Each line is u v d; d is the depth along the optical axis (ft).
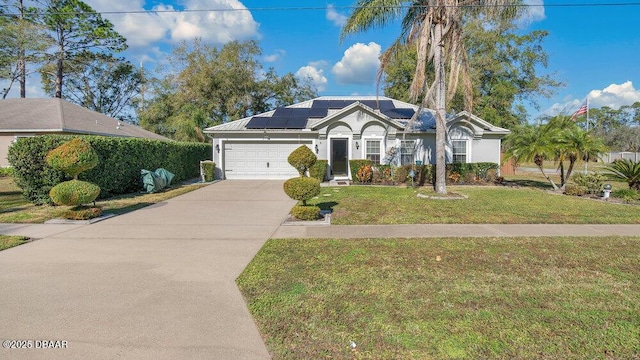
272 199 36.27
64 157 24.61
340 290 12.68
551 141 40.83
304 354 8.83
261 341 9.41
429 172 50.29
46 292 12.51
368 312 10.98
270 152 57.26
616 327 10.04
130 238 20.57
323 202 33.53
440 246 18.57
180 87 96.12
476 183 50.62
